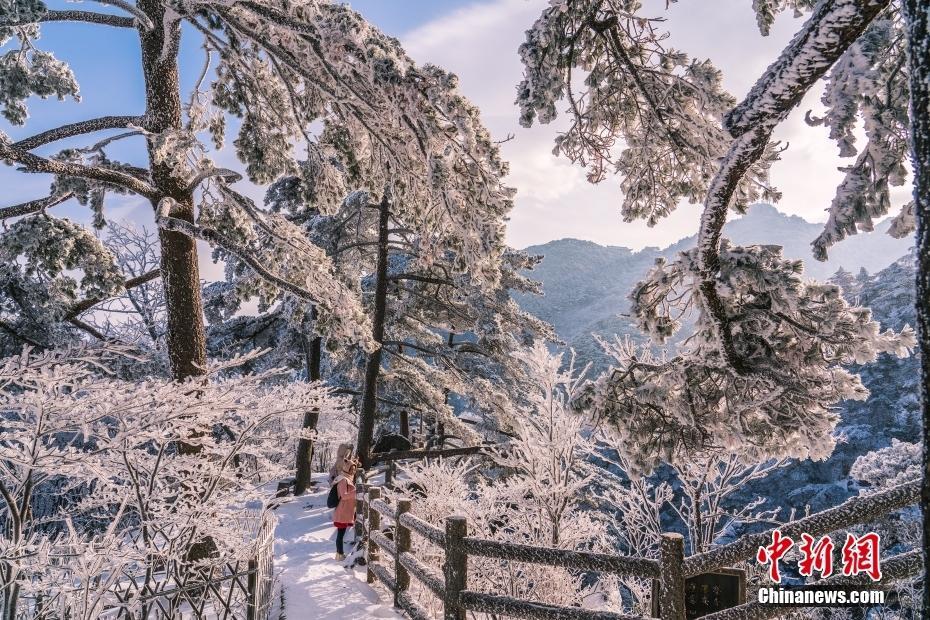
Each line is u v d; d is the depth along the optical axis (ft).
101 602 11.26
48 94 34.32
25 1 25.07
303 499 51.85
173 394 13.05
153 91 27.58
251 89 31.55
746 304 12.45
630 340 23.71
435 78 18.94
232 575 15.37
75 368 11.60
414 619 17.74
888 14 10.47
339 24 19.61
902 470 47.47
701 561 11.35
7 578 10.75
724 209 11.09
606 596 24.49
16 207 27.61
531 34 13.78
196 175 28.81
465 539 14.47
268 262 33.88
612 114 18.25
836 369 12.50
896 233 10.91
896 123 10.38
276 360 58.59
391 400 64.59
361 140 28.73
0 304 33.60
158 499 14.67
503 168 19.70
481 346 58.95
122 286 31.42
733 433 13.05
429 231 24.56
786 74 9.43
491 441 55.06
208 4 24.06
